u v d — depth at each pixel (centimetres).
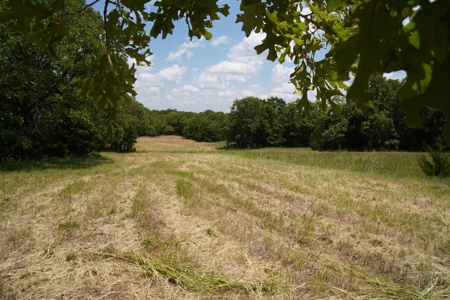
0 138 1317
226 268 375
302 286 337
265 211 627
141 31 195
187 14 182
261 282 340
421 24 76
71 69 1477
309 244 464
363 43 85
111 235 474
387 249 449
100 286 332
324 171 1319
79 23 1312
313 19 179
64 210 597
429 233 520
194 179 1041
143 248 426
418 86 80
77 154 2050
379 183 1016
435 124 3375
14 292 316
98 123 1661
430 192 880
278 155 2256
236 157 2217
